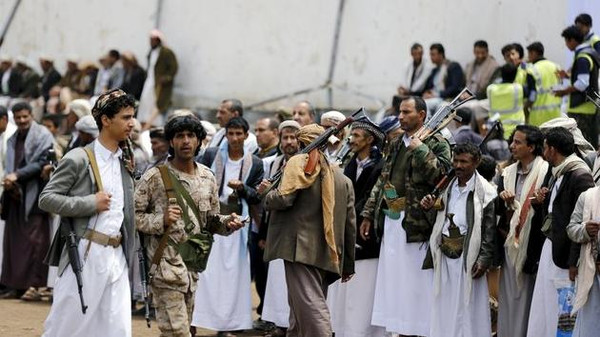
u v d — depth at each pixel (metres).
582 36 17.62
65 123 23.58
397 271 12.92
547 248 11.97
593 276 11.14
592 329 11.17
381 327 13.29
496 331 13.26
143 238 10.83
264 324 14.88
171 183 10.77
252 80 24.97
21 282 16.73
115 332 10.16
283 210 11.81
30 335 14.00
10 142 16.89
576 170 11.70
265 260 11.92
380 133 13.43
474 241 12.30
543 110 18.44
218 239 13.99
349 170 13.56
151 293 10.86
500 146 17.59
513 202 12.37
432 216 12.69
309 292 11.73
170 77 25.20
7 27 28.77
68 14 27.77
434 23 22.45
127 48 26.84
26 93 27.64
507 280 12.52
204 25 25.67
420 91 21.06
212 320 13.93
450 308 12.46
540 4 20.80
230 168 14.26
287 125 13.95
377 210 13.07
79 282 9.95
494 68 20.36
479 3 21.75
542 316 12.00
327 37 24.05
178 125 10.88
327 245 11.76
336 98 23.81
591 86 16.95
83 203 10.02
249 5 25.11
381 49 23.22
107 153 10.26
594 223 11.05
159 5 26.33
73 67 26.98
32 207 16.69
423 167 12.62
